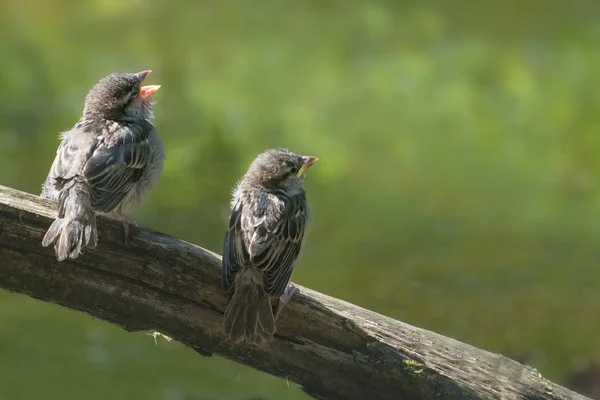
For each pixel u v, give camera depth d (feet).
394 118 70.49
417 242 52.03
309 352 26.73
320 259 49.83
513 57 82.28
